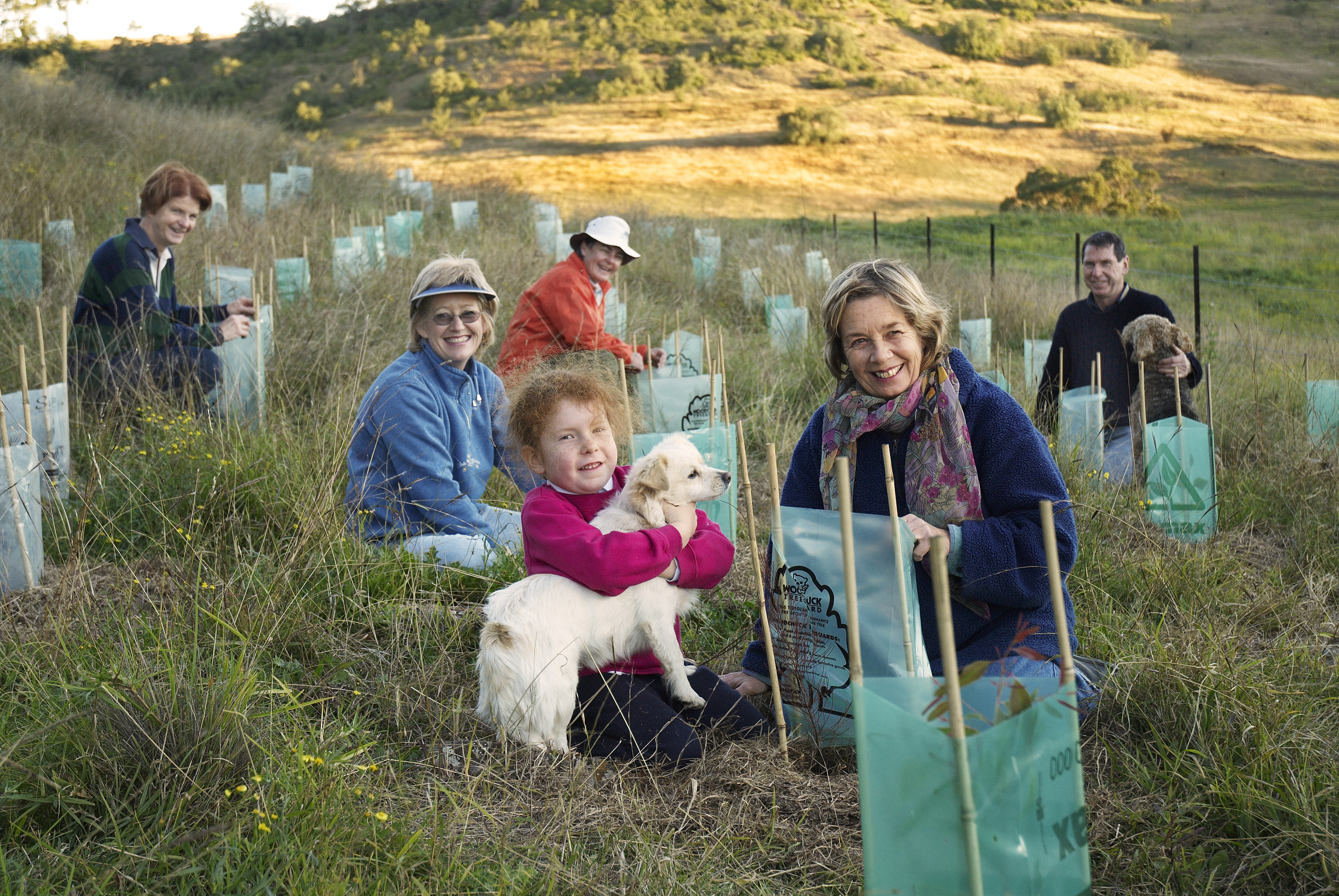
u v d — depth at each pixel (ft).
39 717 8.78
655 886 7.32
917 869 5.76
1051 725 6.02
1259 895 7.48
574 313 20.20
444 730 9.61
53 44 200.75
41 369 15.14
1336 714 9.60
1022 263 63.72
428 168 124.98
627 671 9.85
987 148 177.58
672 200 131.13
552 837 7.93
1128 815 8.27
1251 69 233.76
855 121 191.83
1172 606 12.34
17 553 11.90
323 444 14.52
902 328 8.99
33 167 35.86
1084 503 14.82
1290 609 12.39
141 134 51.93
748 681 10.54
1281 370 23.38
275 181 48.14
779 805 8.48
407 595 12.05
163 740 8.23
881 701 5.87
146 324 17.33
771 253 38.11
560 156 164.45
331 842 7.32
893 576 8.40
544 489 9.90
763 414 20.57
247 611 10.81
